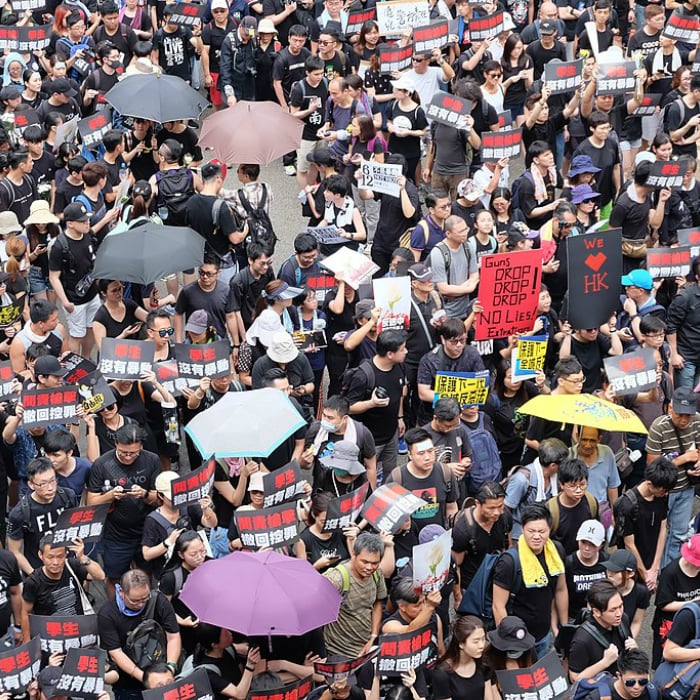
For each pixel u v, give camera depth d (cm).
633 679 3144
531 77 6825
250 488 3638
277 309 4584
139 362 4047
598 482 3947
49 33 7175
